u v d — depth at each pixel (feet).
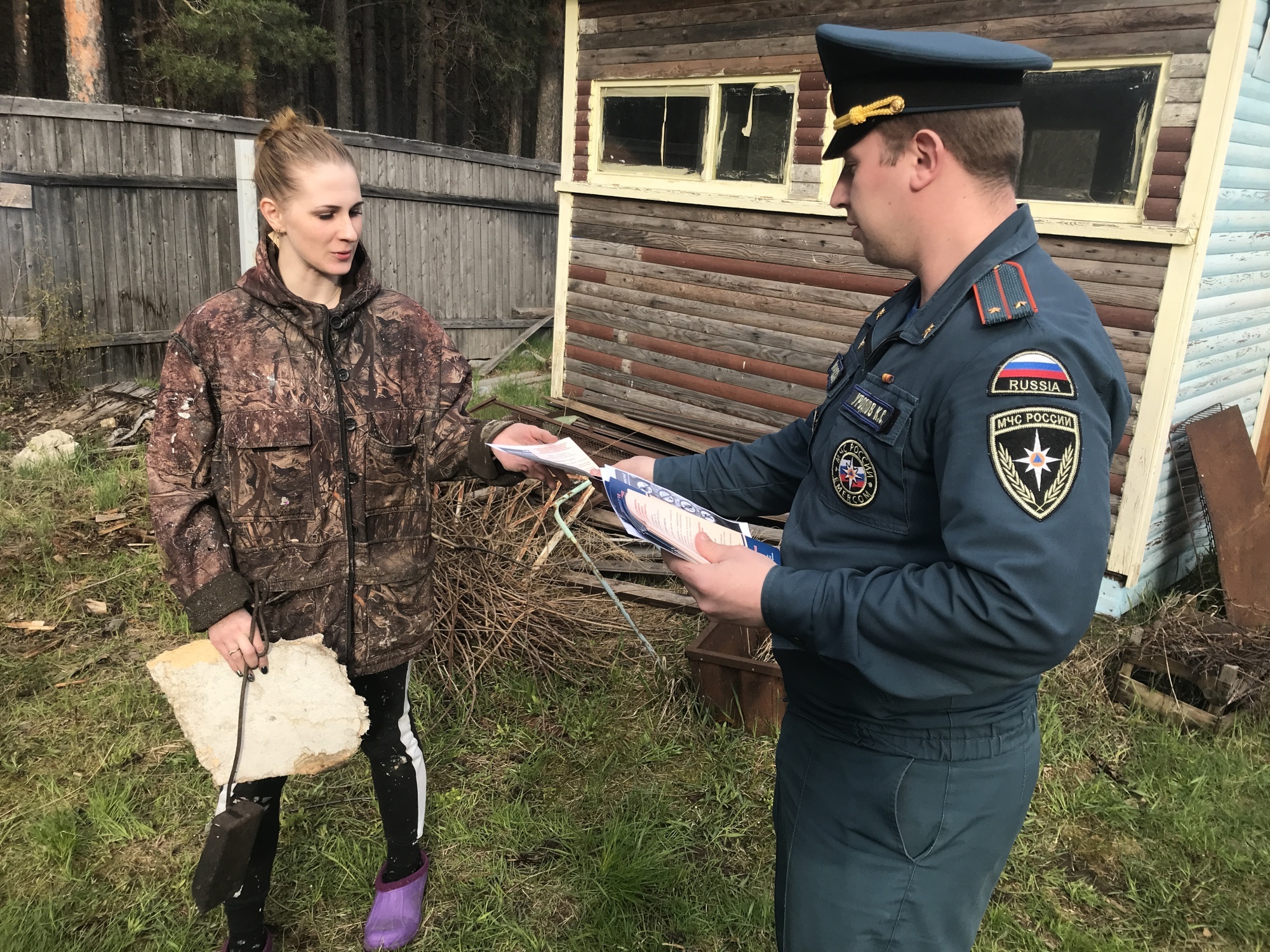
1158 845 9.35
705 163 19.12
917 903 4.47
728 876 8.68
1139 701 11.82
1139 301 13.41
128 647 12.47
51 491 17.56
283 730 5.85
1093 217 13.71
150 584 14.25
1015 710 4.46
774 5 17.35
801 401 18.42
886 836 4.46
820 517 4.66
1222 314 14.51
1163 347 13.25
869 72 4.19
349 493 6.23
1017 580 3.54
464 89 71.82
